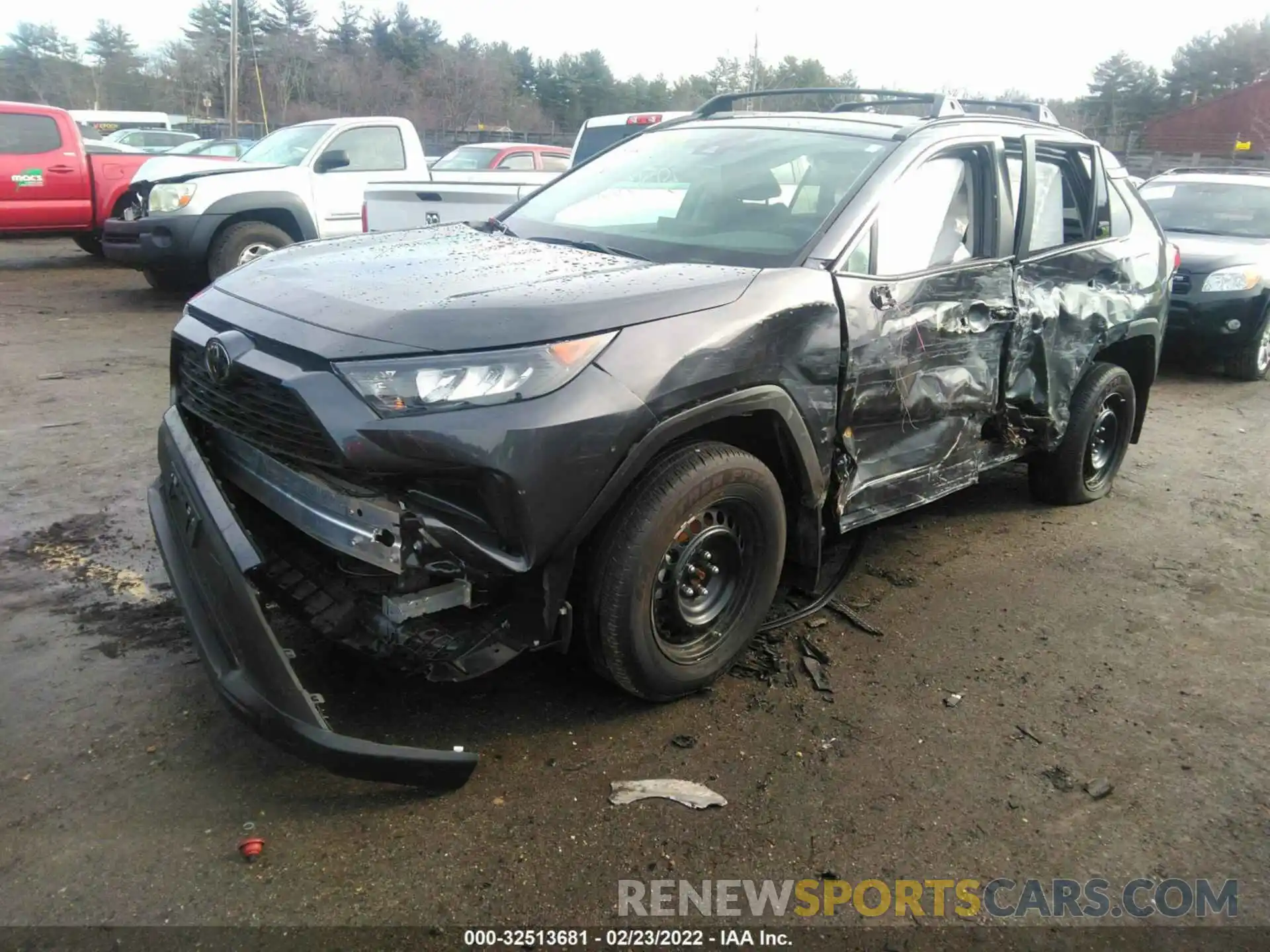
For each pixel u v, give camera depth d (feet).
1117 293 15.75
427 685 10.61
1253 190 31.42
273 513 10.34
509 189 27.27
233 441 10.09
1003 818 9.12
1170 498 18.13
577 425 8.55
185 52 189.16
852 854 8.56
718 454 9.91
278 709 8.29
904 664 11.69
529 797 9.01
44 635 11.27
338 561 9.37
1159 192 32.94
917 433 12.47
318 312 9.09
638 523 9.37
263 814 8.64
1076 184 15.49
